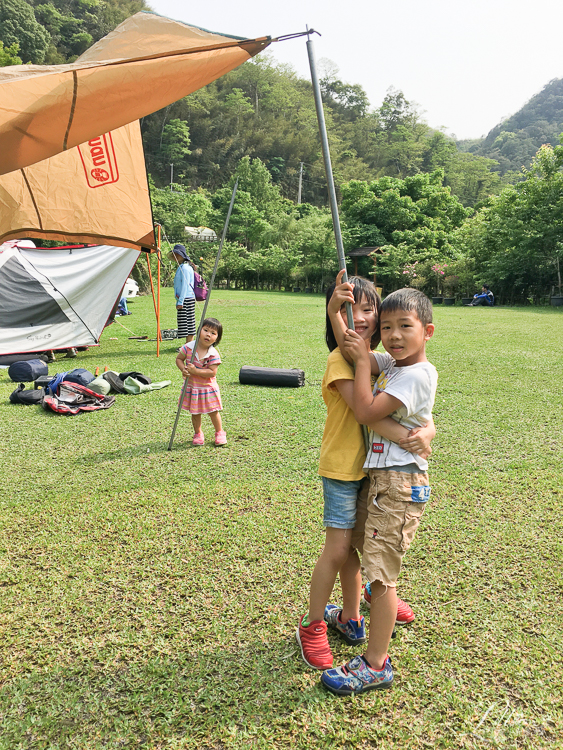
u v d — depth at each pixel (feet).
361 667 5.49
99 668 5.87
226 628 6.44
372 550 5.38
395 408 5.25
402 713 5.21
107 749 4.88
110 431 14.51
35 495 10.41
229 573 7.59
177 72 6.47
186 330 28.96
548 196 58.59
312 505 9.71
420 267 75.97
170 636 6.33
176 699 5.41
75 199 18.80
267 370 19.27
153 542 8.50
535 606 6.73
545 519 9.00
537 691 5.41
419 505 5.46
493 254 64.03
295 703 5.35
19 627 6.55
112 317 27.84
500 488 10.26
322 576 5.72
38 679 5.72
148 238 21.67
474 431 13.64
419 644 6.13
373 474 5.51
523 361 22.48
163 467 11.79
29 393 17.53
